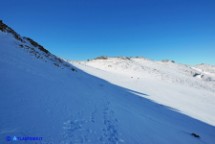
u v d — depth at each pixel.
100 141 7.29
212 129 20.58
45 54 29.00
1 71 9.80
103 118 10.46
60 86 13.23
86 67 57.59
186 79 78.75
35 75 12.54
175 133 13.52
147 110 19.88
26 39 30.02
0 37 18.27
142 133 10.26
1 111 6.29
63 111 8.84
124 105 17.50
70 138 6.58
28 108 7.42
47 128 6.59
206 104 37.88
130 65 86.31
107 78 45.84
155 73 75.69
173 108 27.27
